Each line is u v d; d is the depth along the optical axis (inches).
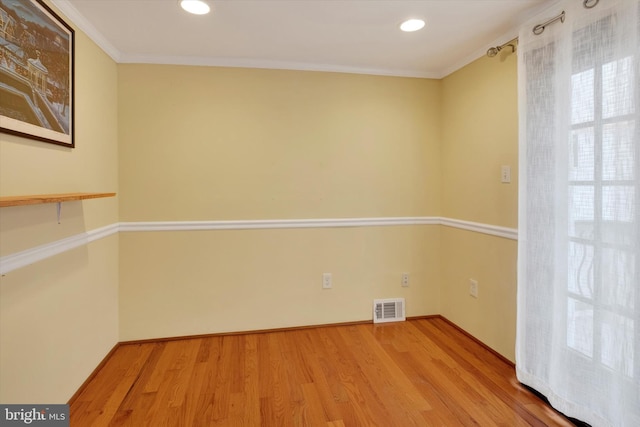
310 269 111.3
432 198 118.9
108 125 92.0
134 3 71.2
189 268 103.8
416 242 118.7
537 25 72.7
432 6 73.7
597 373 62.6
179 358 92.4
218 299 105.8
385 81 113.5
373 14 76.9
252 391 77.3
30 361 59.1
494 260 93.4
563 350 68.8
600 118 60.9
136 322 101.5
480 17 78.6
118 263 99.5
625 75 56.6
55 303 66.6
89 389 77.9
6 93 52.1
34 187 59.9
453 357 93.0
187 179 102.3
